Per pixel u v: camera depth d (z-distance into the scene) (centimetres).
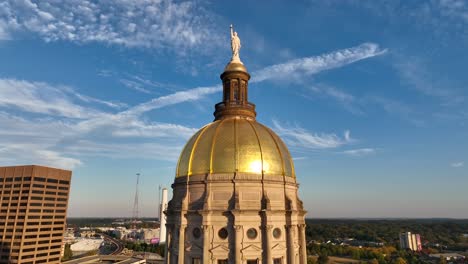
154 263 17512
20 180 15588
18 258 14725
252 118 5172
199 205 4231
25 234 14975
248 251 3981
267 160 4406
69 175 17450
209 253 4006
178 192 4591
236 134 4534
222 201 4162
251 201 4159
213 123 5038
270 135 4797
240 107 5103
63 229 16938
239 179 4169
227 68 5469
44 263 15750
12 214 15275
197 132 5034
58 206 16725
